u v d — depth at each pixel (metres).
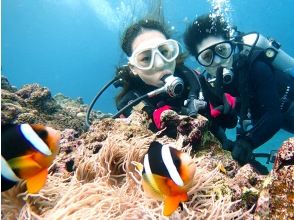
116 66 0.82
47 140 0.29
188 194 0.39
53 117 0.87
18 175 0.29
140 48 0.73
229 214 0.37
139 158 0.47
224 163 0.55
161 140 0.52
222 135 0.70
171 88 0.66
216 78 0.74
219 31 0.85
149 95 0.67
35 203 0.39
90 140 0.55
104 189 0.42
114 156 0.48
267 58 0.80
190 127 0.57
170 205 0.31
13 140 0.28
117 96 0.81
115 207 0.40
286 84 0.83
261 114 0.77
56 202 0.40
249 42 0.80
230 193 0.42
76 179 0.45
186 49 0.88
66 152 0.56
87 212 0.37
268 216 0.35
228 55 0.80
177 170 0.30
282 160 0.37
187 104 0.65
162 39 0.76
